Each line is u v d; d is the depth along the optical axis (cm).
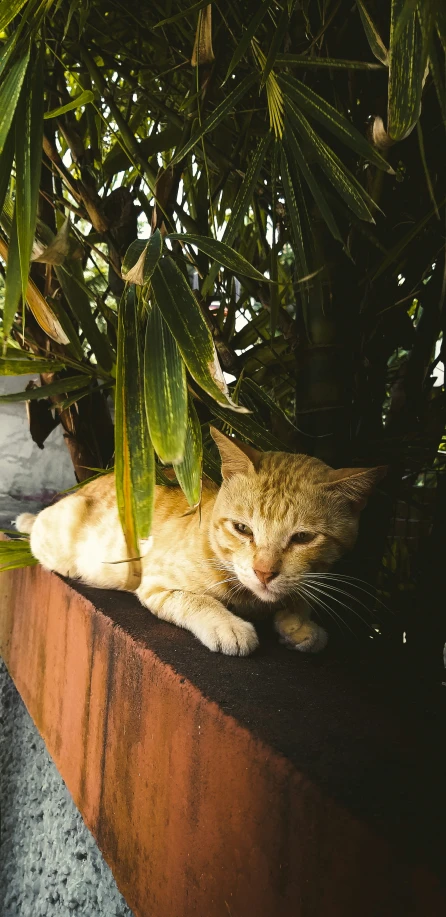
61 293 61
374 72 50
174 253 54
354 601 52
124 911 41
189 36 55
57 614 53
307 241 49
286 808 25
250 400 57
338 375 52
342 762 26
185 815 32
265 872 26
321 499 44
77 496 59
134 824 37
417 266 55
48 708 53
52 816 56
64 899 51
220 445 46
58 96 55
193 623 41
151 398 32
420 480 84
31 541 58
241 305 66
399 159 51
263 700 32
